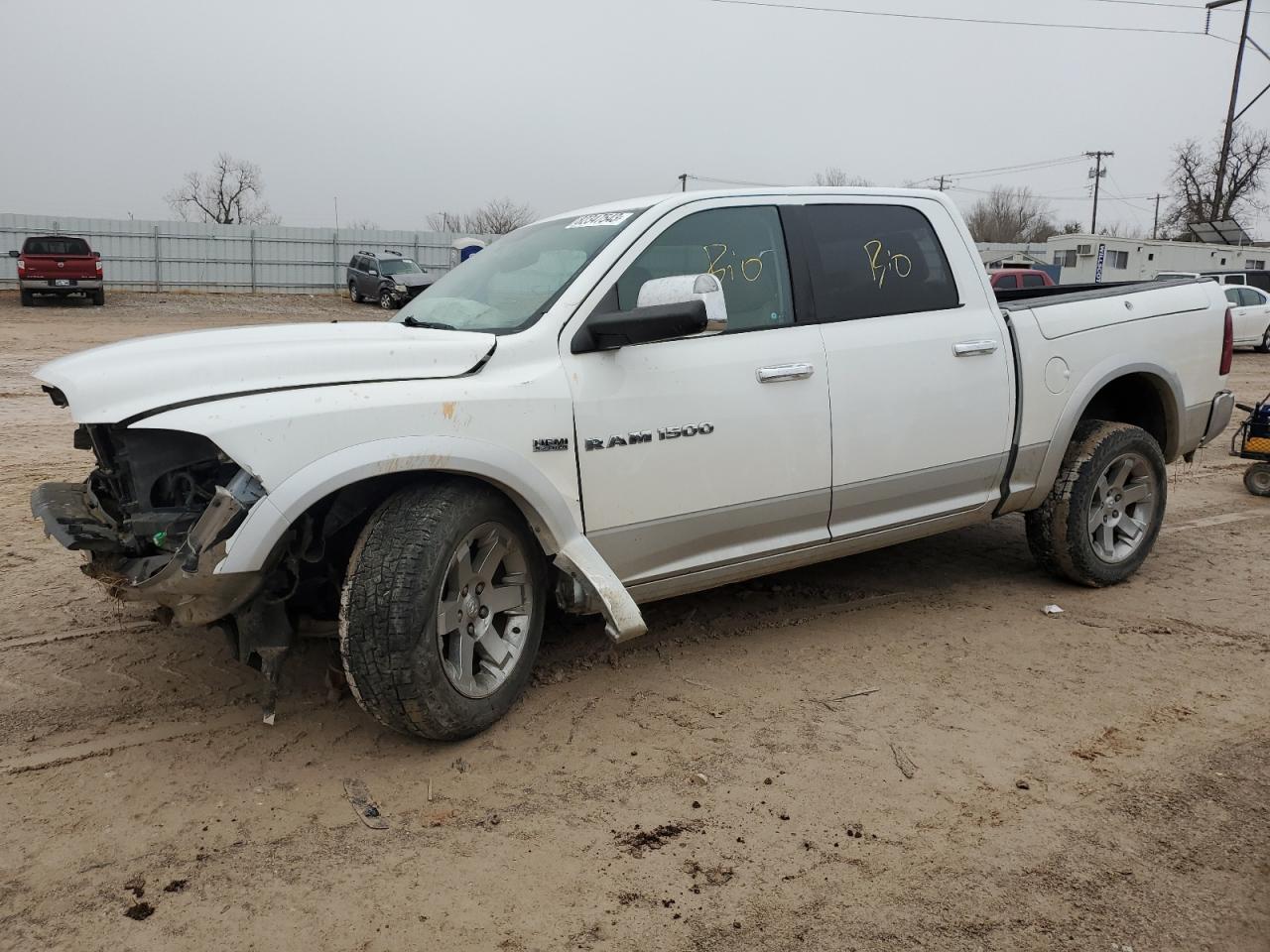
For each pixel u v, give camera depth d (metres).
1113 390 5.36
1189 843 2.79
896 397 4.16
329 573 3.30
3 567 5.08
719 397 3.71
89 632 4.24
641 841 2.79
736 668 4.00
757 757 3.27
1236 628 4.50
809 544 4.08
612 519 3.53
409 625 2.99
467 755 3.26
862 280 4.20
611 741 3.37
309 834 2.79
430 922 2.43
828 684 3.85
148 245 35.22
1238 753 3.32
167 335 3.42
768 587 5.04
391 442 2.99
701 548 3.82
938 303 4.40
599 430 3.45
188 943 2.34
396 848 2.73
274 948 2.33
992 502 4.62
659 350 3.63
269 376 2.99
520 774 3.14
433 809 2.93
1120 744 3.38
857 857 2.72
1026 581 5.20
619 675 3.92
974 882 2.62
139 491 3.04
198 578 2.83
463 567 3.21
